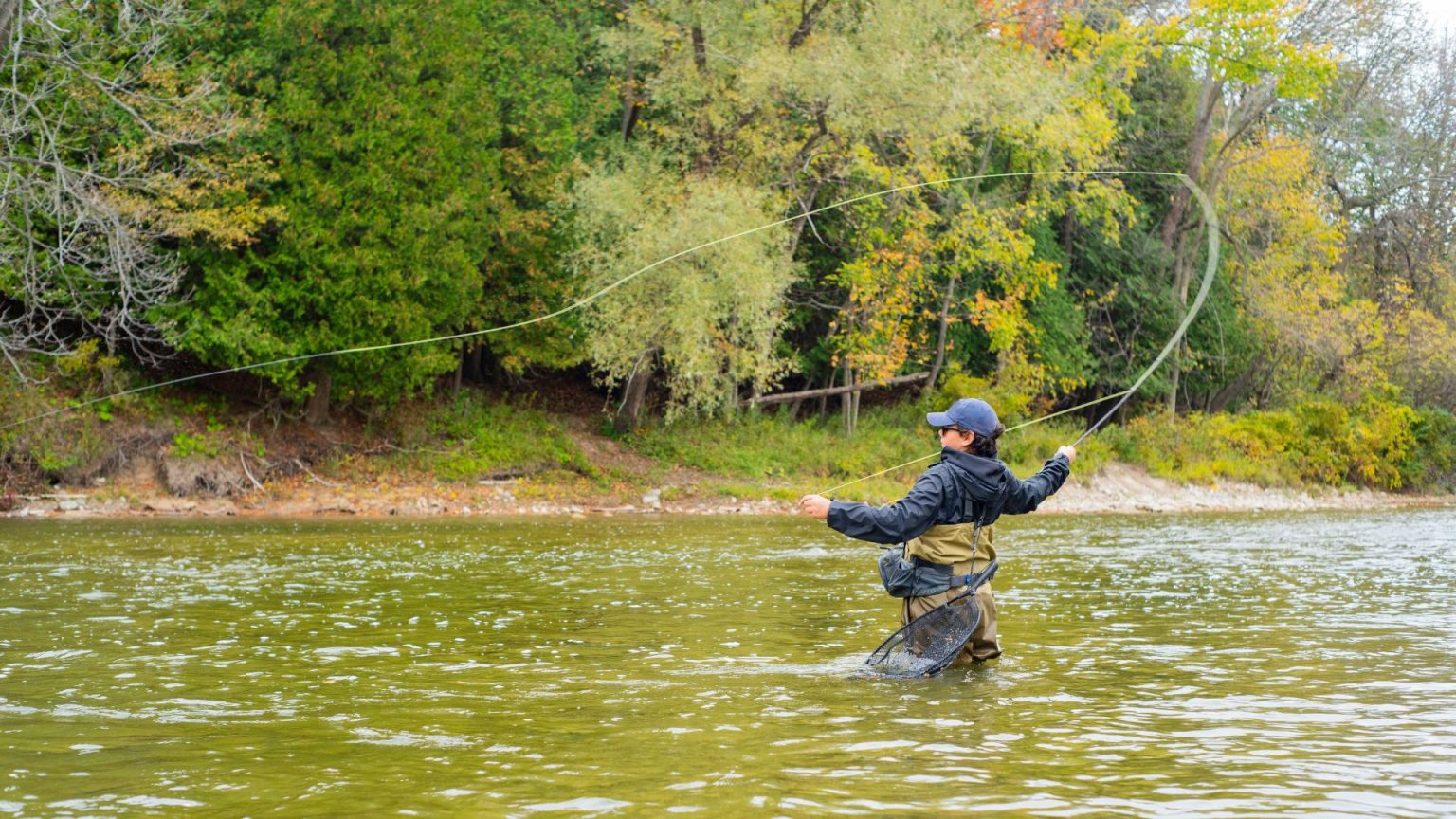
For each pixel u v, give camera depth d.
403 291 21.16
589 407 27.95
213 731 5.23
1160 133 35.25
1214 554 14.71
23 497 19.84
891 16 24.30
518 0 24.81
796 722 5.36
